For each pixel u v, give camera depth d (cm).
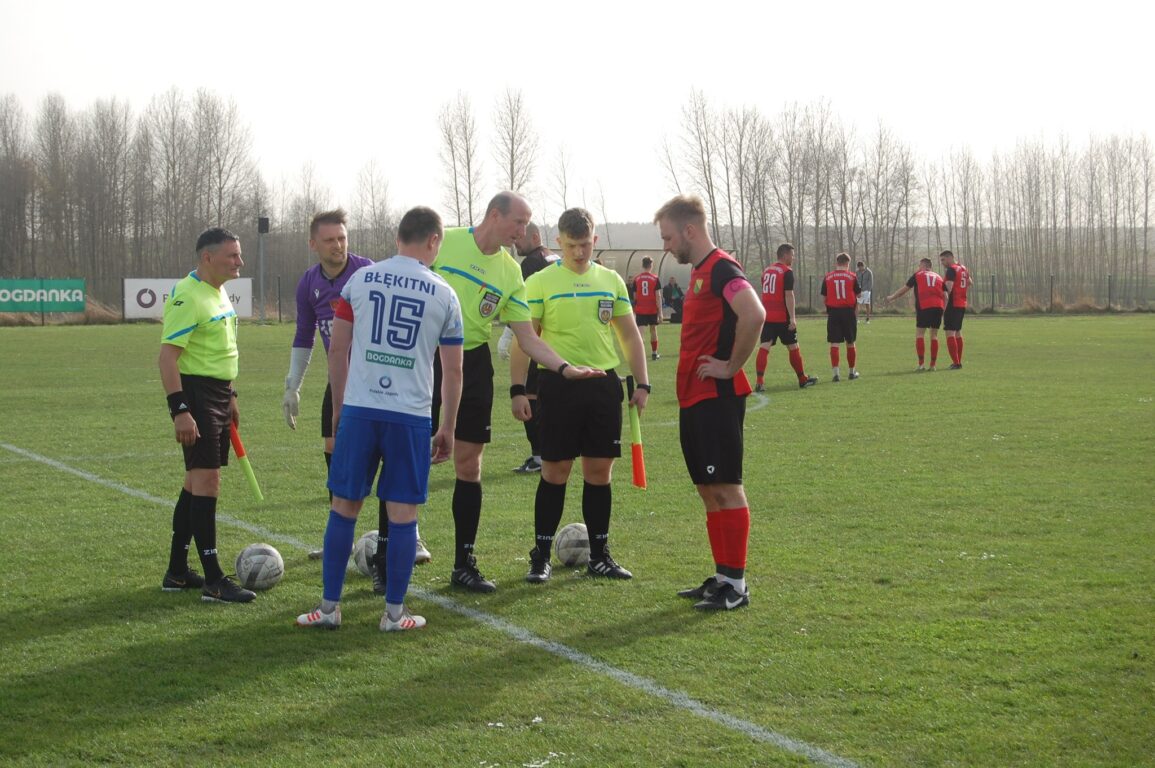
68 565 652
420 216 521
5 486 918
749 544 693
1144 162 6469
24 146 6228
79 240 6141
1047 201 6544
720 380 557
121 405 1537
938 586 592
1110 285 5369
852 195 6216
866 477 937
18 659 480
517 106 5819
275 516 796
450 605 570
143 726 405
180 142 6241
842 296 1819
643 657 481
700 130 6103
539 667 469
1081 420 1298
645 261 2412
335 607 528
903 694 433
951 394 1609
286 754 380
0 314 3966
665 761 372
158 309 4238
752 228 6162
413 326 509
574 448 621
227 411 598
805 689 440
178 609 562
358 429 509
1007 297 6319
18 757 379
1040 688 439
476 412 602
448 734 397
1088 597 568
